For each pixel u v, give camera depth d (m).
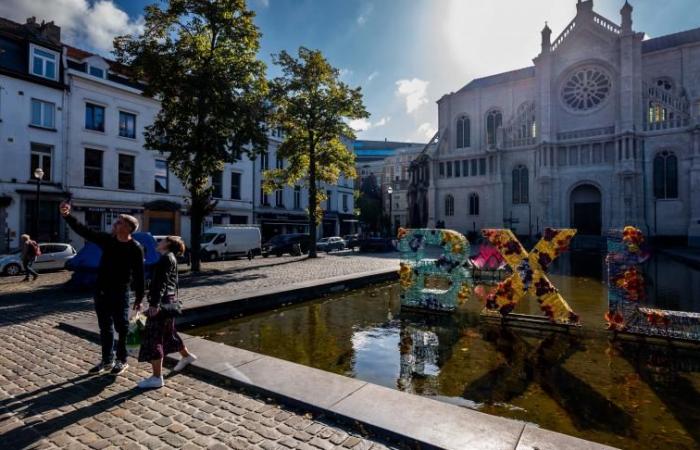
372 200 71.56
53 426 3.62
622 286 7.50
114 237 5.08
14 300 10.20
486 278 15.61
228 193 34.44
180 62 16.92
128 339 4.91
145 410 3.95
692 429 4.10
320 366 6.04
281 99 25.06
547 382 5.36
